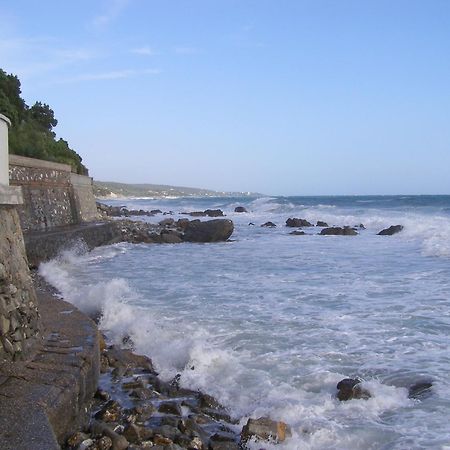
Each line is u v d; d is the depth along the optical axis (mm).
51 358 6953
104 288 13922
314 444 6125
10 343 6645
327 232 35469
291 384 7809
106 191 148625
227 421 7129
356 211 53875
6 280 6887
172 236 30766
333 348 9219
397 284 15055
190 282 16078
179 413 7316
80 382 6574
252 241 31109
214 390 7938
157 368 9102
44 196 25375
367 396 7191
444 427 6238
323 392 7523
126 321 11273
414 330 10195
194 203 102250
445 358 8562
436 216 44219
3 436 4746
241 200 123625
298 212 59000
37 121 49250
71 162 41562
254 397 7539
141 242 30234
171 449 6059
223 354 9023
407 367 8195
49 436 4758
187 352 9141
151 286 15359
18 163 22266
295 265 19781
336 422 6586
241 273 17891
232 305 12570
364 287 14688
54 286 15281
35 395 5719
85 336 7918
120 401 7715
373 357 8703
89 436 6293
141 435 6527
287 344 9508
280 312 11789
